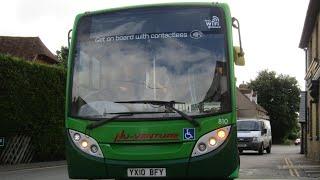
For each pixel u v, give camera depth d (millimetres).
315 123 25750
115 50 8008
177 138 7414
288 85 88625
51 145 21875
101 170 7555
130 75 7852
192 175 7379
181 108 7566
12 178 14055
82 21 8258
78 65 8094
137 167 7441
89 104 7828
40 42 41781
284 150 44812
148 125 7496
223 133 7453
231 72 7711
